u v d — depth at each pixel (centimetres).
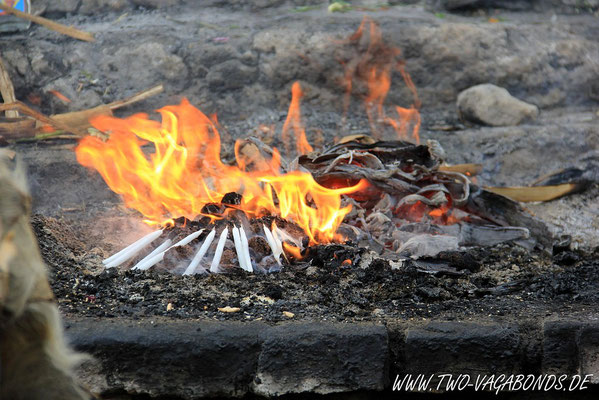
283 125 345
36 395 173
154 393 221
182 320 228
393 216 274
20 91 348
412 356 223
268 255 254
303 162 278
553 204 301
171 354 221
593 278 249
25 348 172
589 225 287
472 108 344
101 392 221
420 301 239
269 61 352
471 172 312
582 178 313
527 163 324
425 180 277
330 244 255
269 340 222
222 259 252
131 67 350
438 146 277
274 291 238
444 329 225
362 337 222
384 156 279
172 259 252
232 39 353
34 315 173
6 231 165
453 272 250
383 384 221
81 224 277
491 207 275
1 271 162
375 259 251
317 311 234
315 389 221
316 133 340
